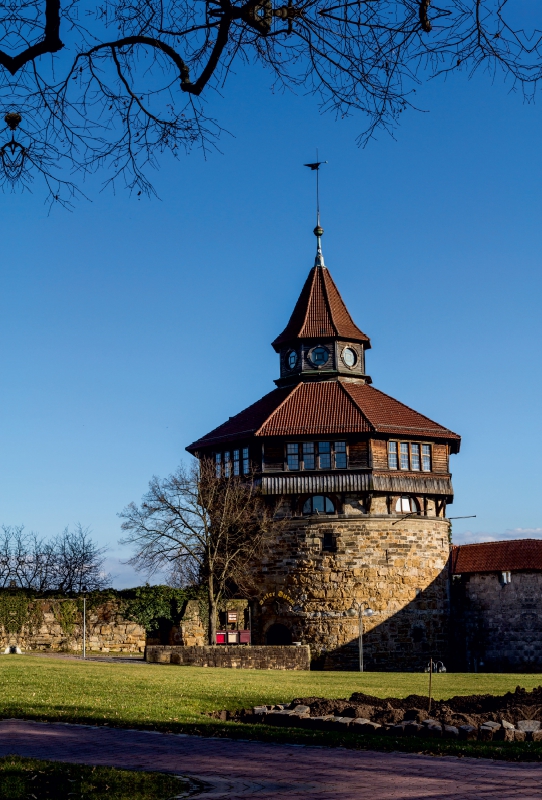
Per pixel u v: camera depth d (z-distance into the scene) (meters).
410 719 19.86
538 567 58.34
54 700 22.84
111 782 13.12
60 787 12.83
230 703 23.41
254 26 12.17
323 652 57.25
